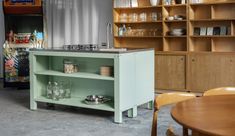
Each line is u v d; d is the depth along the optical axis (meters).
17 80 7.42
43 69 5.71
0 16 8.38
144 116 5.03
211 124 1.91
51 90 5.54
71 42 8.16
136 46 7.45
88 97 5.15
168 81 6.72
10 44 7.39
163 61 6.74
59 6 8.16
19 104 5.95
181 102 2.49
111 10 7.77
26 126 4.58
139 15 7.27
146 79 5.23
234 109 2.25
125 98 4.73
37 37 7.41
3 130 4.41
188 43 6.53
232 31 6.25
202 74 6.34
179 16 6.71
